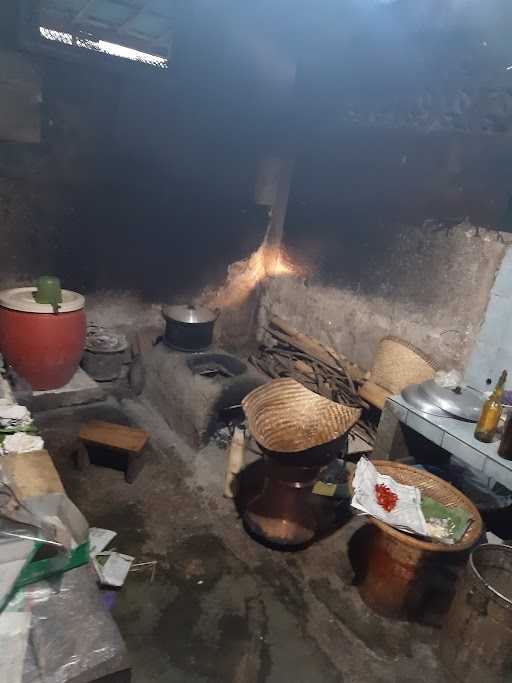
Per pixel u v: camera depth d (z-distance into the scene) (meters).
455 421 3.37
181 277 5.29
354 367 4.66
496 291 3.57
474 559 2.58
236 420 4.57
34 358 3.99
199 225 5.19
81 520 2.32
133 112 4.52
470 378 3.79
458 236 3.79
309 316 5.22
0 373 3.88
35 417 4.19
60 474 3.68
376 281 4.48
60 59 4.05
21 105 4.03
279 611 2.84
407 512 2.80
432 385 3.58
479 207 3.64
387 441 3.66
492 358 3.63
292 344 5.27
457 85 3.71
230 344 5.83
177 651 2.52
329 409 3.40
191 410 4.22
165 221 4.99
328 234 4.93
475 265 3.70
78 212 4.55
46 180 4.31
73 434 4.12
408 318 4.22
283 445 3.26
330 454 3.06
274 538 3.29
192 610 2.76
